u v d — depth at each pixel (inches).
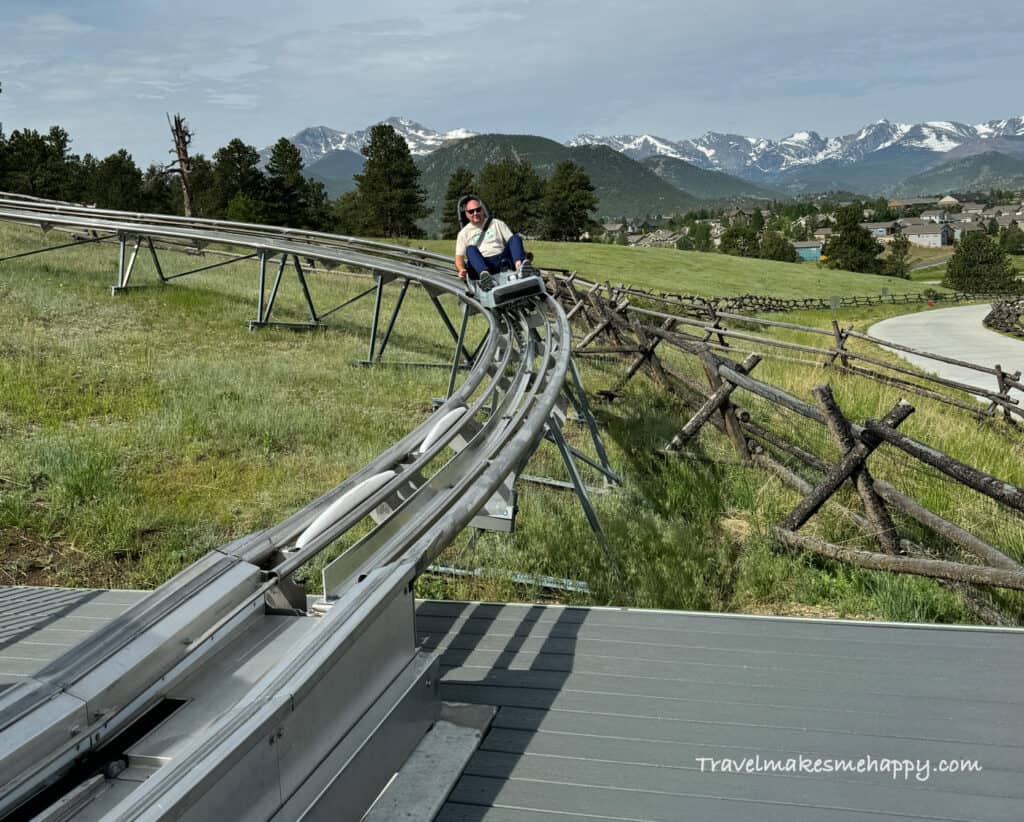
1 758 71.9
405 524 143.9
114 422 381.7
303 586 119.0
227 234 671.1
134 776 79.7
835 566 260.4
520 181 4832.7
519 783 108.4
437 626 168.4
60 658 86.4
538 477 327.6
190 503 299.6
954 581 223.1
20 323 544.7
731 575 254.5
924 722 123.3
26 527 276.5
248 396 428.5
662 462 355.9
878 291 3056.1
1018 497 203.3
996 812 101.0
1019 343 1365.7
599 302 605.0
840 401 505.4
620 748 117.2
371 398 449.4
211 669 97.0
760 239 7805.1
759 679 139.0
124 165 3855.8
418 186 4065.0
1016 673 138.9
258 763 79.3
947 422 502.3
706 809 102.3
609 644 155.9
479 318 842.2
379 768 103.5
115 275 770.8
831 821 99.4
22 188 3464.6
